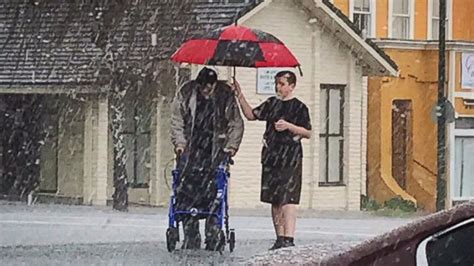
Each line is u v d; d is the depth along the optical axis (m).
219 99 24.11
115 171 41.53
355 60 48.28
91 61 45.94
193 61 25.55
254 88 44.78
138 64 44.12
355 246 10.66
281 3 46.25
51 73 46.84
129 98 45.41
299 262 10.96
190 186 24.36
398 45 52.66
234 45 25.53
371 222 39.53
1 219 35.16
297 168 23.58
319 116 47.44
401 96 52.94
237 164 44.75
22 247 26.06
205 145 24.20
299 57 46.84
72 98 46.56
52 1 48.22
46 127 47.47
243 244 27.08
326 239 30.27
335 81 47.88
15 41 48.41
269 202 23.66
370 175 52.09
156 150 44.94
